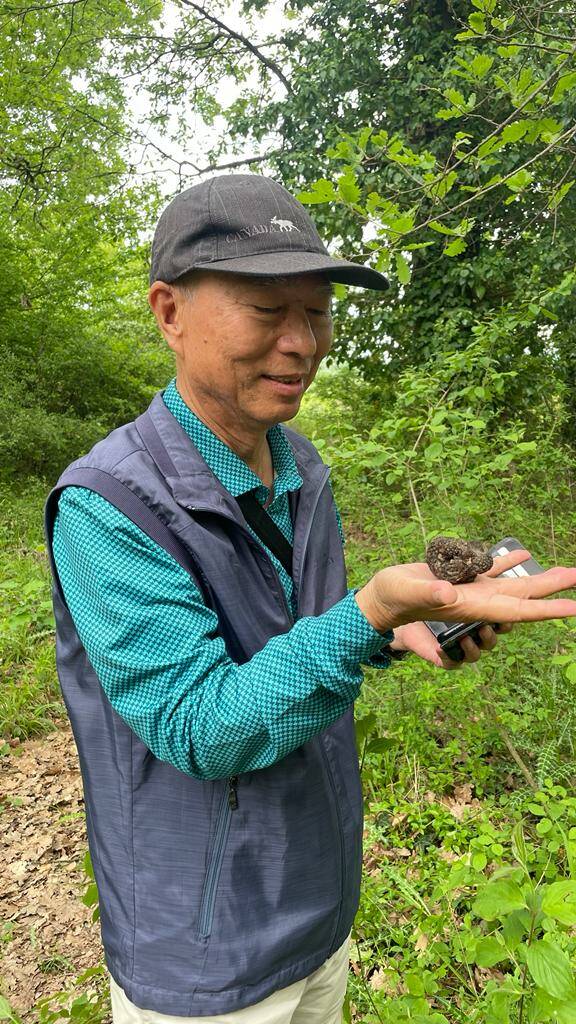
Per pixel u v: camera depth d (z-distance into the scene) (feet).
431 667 9.70
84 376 38.17
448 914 6.68
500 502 13.46
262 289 3.13
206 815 3.38
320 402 36.45
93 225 37.60
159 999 3.36
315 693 2.88
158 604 3.06
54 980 8.18
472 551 3.04
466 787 9.57
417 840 8.82
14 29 34.73
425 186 8.30
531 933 3.46
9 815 11.16
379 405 29.86
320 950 3.75
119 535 3.12
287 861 3.49
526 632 10.72
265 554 3.59
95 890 4.77
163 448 3.45
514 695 10.32
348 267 3.11
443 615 2.73
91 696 3.61
